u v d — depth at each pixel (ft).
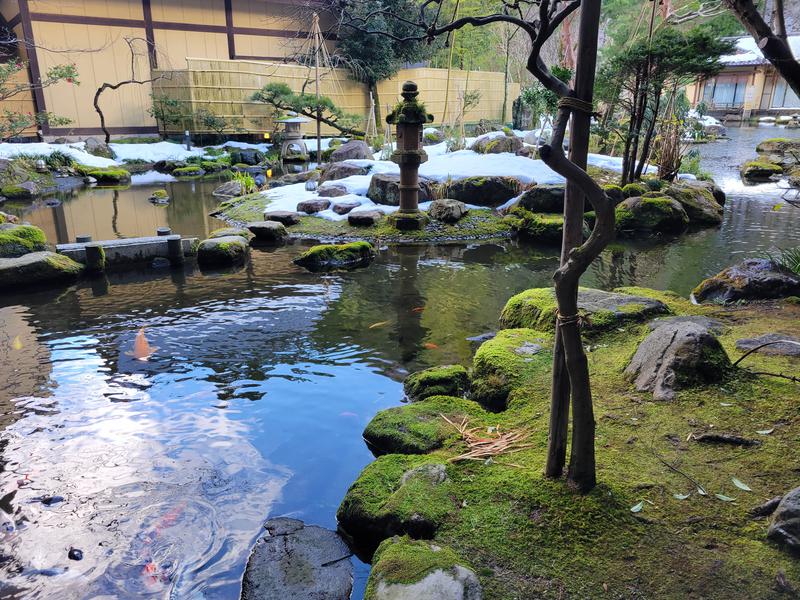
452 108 68.90
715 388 9.96
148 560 7.41
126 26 63.52
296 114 65.82
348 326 15.93
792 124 79.15
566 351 6.91
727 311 14.15
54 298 18.85
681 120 40.52
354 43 64.59
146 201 40.70
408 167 27.78
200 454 9.82
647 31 37.45
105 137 63.36
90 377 12.82
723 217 30.71
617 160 38.58
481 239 27.32
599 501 7.18
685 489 7.50
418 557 6.45
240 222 31.89
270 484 9.00
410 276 21.21
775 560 6.27
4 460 9.64
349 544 7.70
